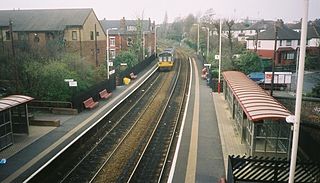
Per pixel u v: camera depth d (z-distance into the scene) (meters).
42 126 22.03
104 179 14.83
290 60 52.84
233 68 42.62
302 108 23.27
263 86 35.94
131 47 60.72
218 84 33.59
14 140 19.23
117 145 19.17
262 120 15.52
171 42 132.00
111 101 29.61
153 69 52.28
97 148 18.77
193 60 65.19
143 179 14.94
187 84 39.94
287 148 15.84
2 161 15.86
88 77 33.34
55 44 39.03
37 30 47.59
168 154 17.78
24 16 51.56
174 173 14.68
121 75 38.72
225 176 14.38
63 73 27.97
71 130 21.05
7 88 27.53
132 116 25.83
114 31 65.75
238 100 19.23
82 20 47.41
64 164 16.42
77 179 14.91
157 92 35.53
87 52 48.81
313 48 54.16
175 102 30.83
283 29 59.22
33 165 15.63
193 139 19.39
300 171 12.91
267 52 57.53
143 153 17.48
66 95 26.88
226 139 19.44
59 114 25.08
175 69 53.25
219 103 29.09
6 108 17.56
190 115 25.00
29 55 32.62
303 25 9.33
